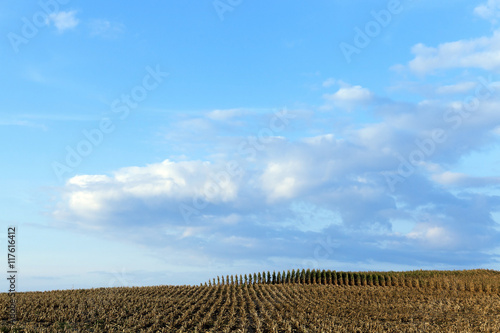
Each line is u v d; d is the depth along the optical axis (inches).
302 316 1127.6
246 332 975.6
